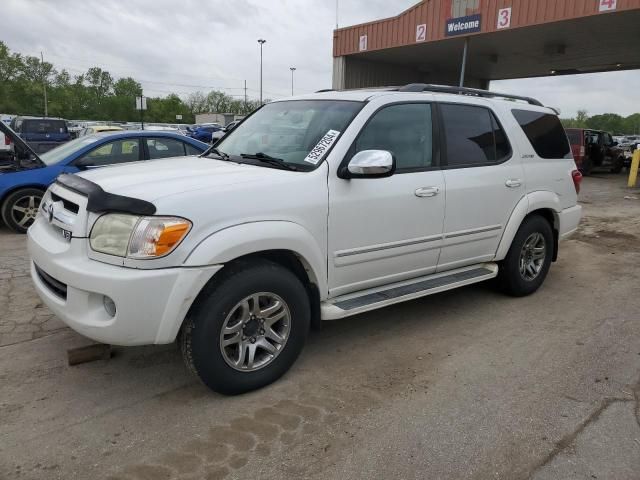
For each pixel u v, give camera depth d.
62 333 4.09
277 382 3.49
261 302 3.29
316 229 3.44
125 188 3.04
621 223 9.87
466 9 15.93
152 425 2.98
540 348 4.13
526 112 5.21
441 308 4.96
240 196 3.11
